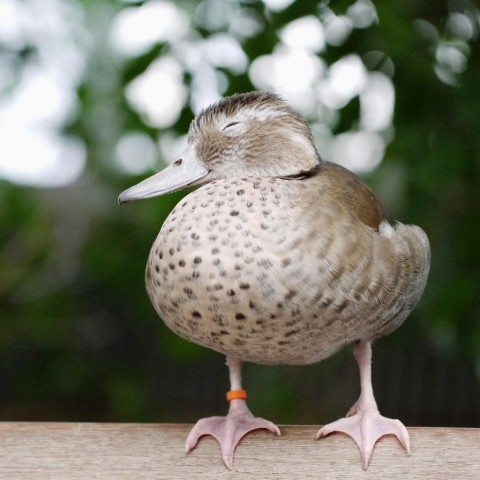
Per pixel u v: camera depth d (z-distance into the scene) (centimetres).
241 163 93
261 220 87
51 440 92
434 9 115
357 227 89
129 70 115
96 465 91
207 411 223
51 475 91
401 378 203
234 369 93
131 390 188
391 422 91
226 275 87
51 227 157
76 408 199
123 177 135
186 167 94
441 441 90
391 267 90
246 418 92
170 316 89
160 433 92
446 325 115
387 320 91
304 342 89
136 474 91
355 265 88
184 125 115
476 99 111
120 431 92
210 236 87
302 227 87
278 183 89
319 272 87
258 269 87
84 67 139
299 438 91
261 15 114
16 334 162
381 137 118
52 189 175
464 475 89
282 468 90
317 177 91
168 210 121
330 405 184
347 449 90
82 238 160
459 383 201
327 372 183
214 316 88
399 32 114
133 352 215
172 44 114
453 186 115
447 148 112
